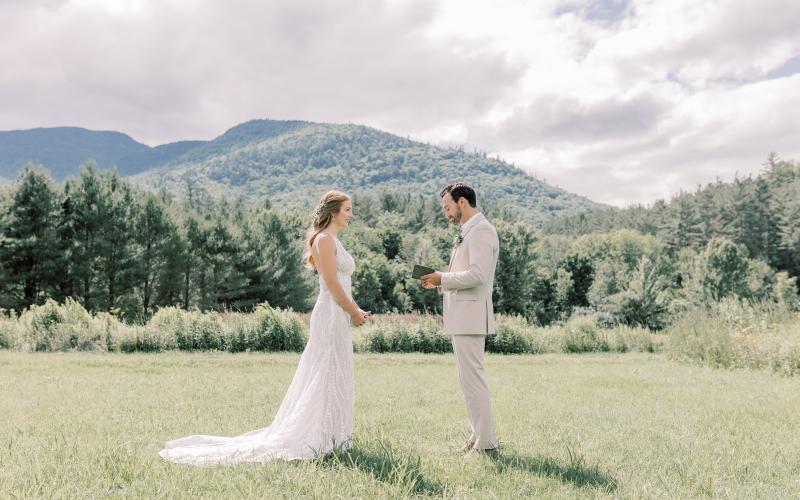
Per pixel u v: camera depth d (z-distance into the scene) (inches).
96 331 613.9
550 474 162.1
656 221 4439.0
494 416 261.3
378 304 1972.2
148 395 305.9
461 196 197.3
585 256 2605.8
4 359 492.4
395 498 134.3
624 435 222.5
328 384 177.5
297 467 154.9
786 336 505.0
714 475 164.4
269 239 1991.9
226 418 240.8
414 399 308.0
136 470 149.9
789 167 4215.1
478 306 187.0
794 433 233.1
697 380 423.2
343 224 191.5
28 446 177.9
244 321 677.3
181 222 1817.2
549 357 673.6
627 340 797.2
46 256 1451.8
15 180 1466.5
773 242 3348.9
